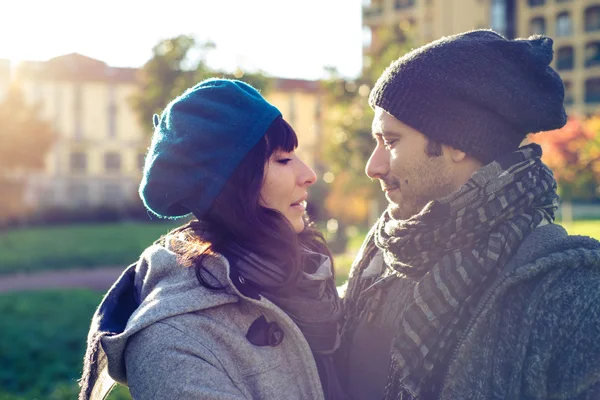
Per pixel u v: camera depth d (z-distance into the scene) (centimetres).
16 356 749
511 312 167
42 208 4459
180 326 178
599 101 4069
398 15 3866
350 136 1698
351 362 206
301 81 4653
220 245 193
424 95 180
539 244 173
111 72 5194
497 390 163
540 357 159
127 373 181
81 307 1094
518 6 3816
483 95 176
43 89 5016
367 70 1752
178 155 189
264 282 191
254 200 191
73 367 710
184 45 2375
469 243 176
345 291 231
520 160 179
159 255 196
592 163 1875
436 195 185
